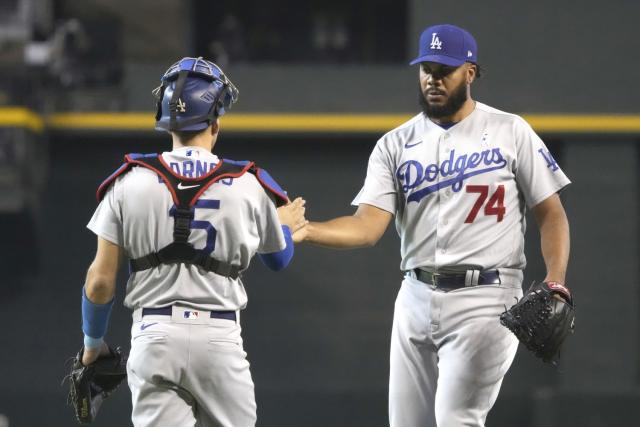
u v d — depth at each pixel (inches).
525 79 2116.1
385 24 2551.7
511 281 614.9
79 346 2172.7
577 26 2114.9
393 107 2132.1
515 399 2126.0
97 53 2149.4
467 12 2128.4
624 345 2111.2
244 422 503.8
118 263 503.5
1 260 2178.9
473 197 609.6
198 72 512.4
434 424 638.5
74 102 2130.9
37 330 2172.7
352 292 2207.2
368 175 643.5
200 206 491.5
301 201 606.5
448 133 620.1
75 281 2183.8
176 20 2367.1
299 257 2213.3
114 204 496.1
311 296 2206.0
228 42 2429.9
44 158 2140.7
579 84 2110.0
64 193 2192.4
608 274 2123.5
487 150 612.4
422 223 621.0
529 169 611.2
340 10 2551.7
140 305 498.6
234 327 502.6
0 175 2007.9
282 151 2197.3
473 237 609.6
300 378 2187.5
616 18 2113.7
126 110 2138.3
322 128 2130.9
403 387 636.7
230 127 2128.4
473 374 603.5
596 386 2106.3
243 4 2524.6
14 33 2060.8
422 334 623.5
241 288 510.3
